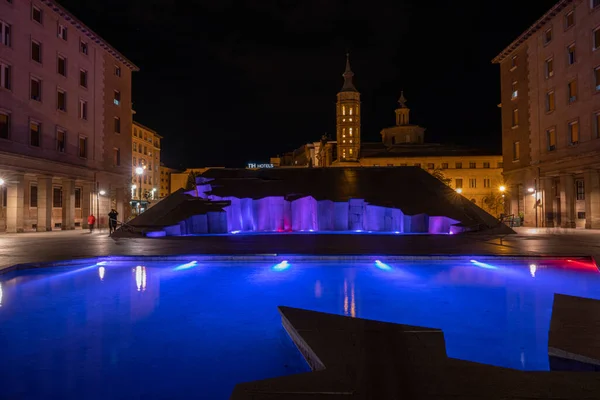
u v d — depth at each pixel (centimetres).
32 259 1170
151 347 484
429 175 2761
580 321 477
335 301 729
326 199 2516
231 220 2527
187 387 370
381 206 2459
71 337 521
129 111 4491
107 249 1476
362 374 341
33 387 368
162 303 718
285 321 539
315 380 331
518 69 4159
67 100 3469
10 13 2880
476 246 1509
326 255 1221
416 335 453
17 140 2923
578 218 3500
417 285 874
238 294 791
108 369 413
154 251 1380
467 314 632
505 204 4416
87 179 3700
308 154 11275
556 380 325
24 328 562
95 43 3878
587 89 3191
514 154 4272
